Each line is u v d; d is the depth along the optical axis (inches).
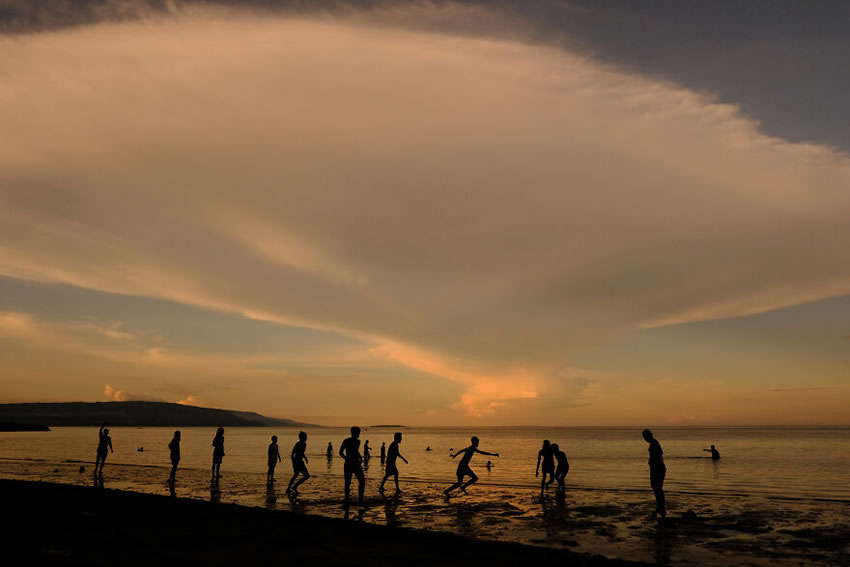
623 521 584.1
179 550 380.5
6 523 478.9
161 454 1972.2
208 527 474.3
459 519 589.9
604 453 2453.2
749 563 407.2
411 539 440.1
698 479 1162.6
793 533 522.6
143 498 652.1
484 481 1037.8
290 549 390.3
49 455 1818.4
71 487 751.1
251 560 353.4
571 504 708.7
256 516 535.8
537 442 4399.6
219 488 858.1
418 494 800.3
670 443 3909.9
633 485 1016.2
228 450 2477.9
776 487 980.6
